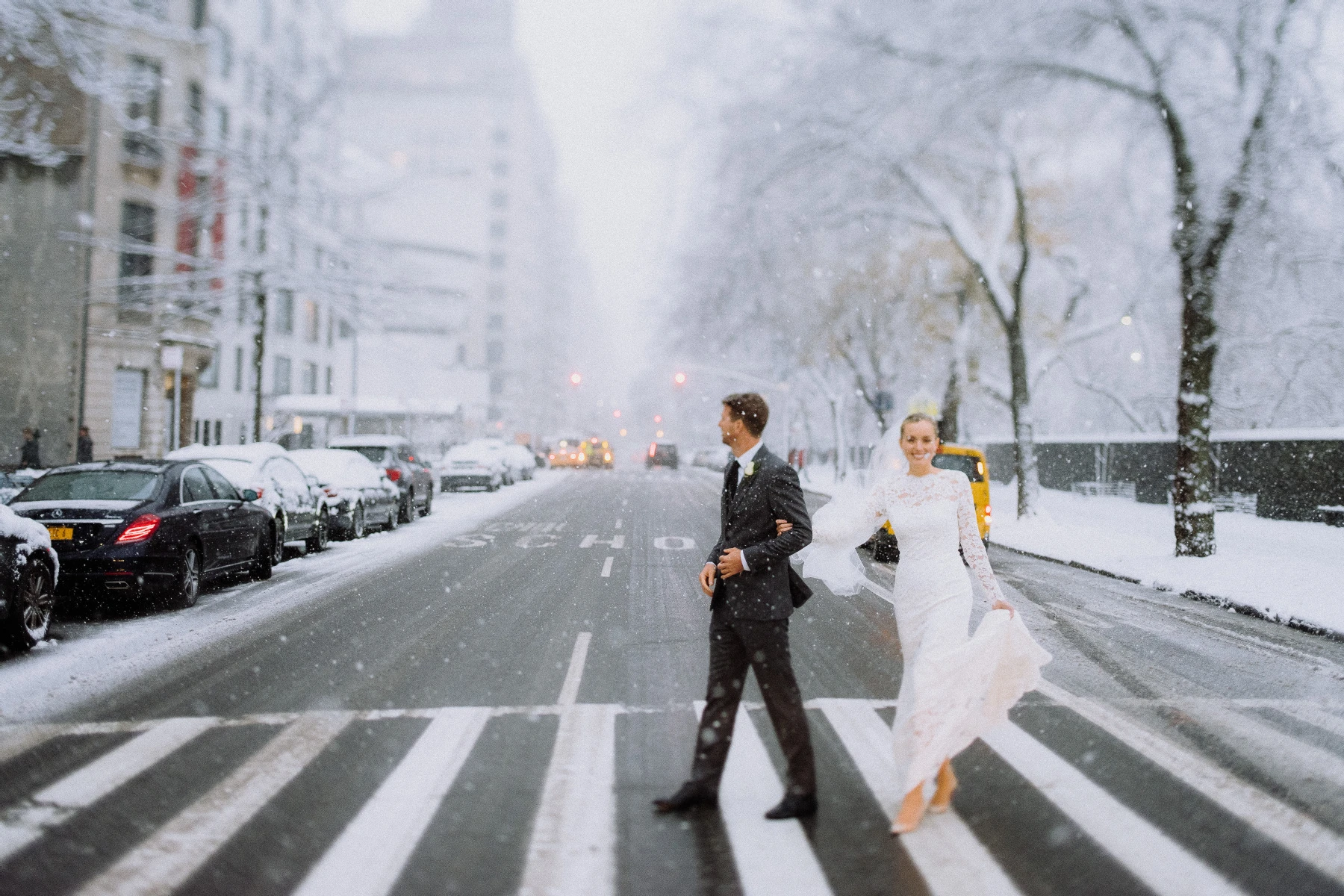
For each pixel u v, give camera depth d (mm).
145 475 10234
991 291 22328
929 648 4480
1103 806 4664
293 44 26094
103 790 4789
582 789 4816
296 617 9695
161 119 30109
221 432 39156
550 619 9586
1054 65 17062
